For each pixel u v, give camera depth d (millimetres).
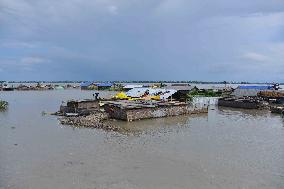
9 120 58469
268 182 25672
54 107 84000
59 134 44531
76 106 66188
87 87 198125
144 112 60188
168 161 31109
